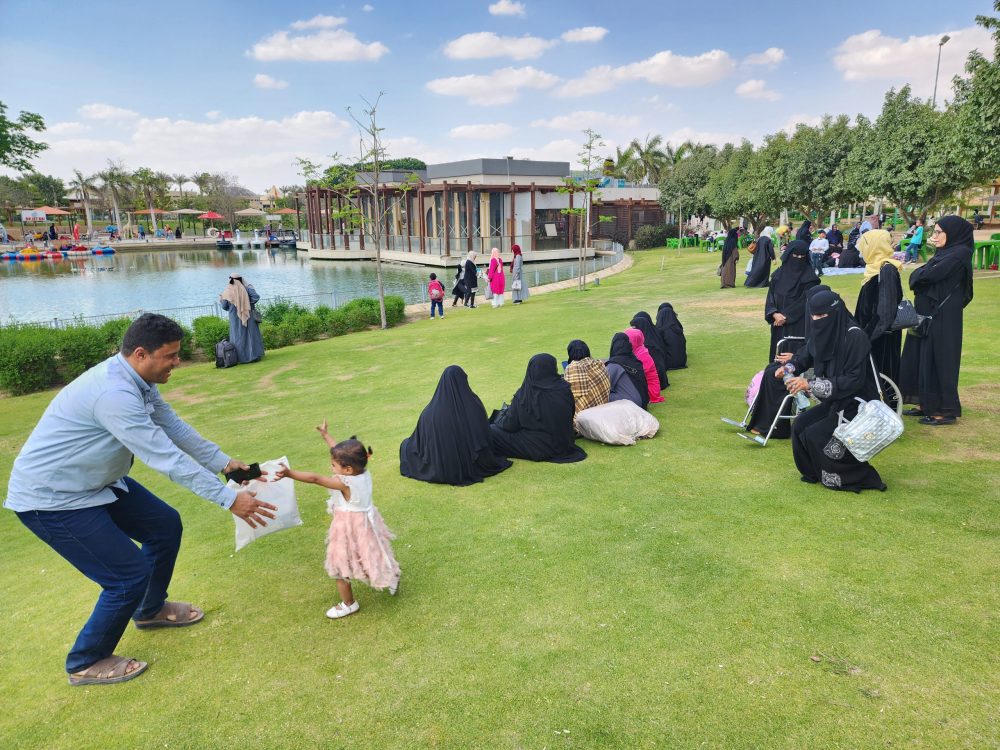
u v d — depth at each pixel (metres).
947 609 3.29
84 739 2.81
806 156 28.44
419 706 2.88
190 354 15.30
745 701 2.78
